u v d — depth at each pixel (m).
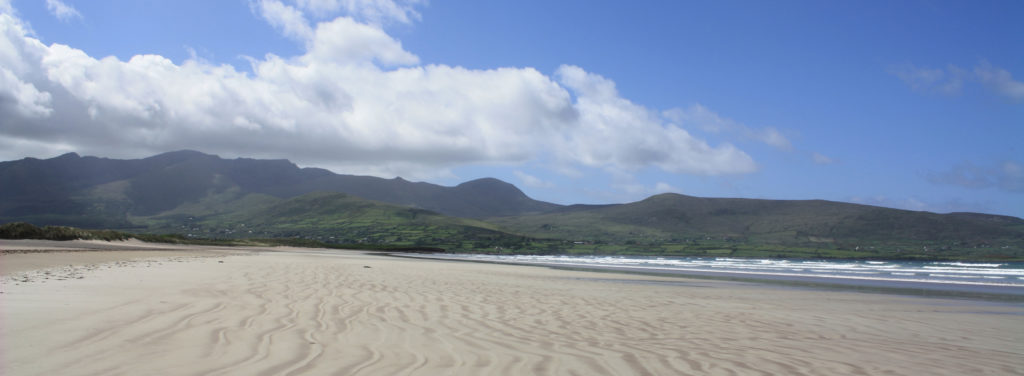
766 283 30.67
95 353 6.03
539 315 11.31
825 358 7.56
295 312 9.83
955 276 43.03
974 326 12.45
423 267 36.03
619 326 10.16
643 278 32.84
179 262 28.62
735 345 8.40
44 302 9.70
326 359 6.22
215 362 5.86
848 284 31.00
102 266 21.92
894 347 8.84
